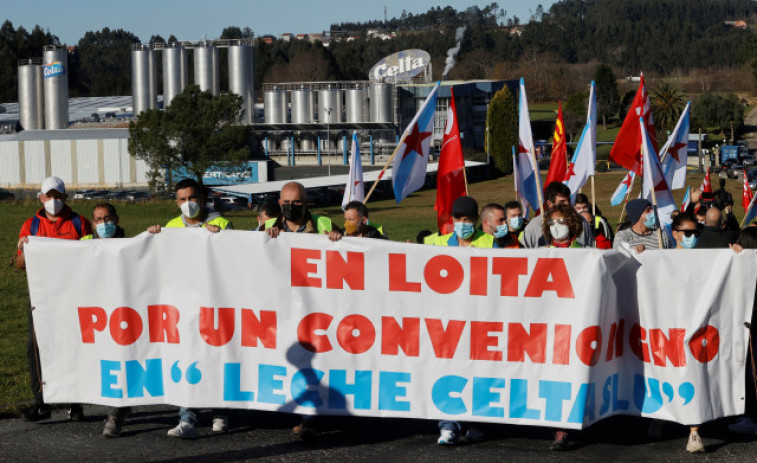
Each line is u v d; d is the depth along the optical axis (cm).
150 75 12112
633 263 712
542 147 10288
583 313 693
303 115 11656
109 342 747
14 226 4341
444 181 963
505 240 832
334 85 12106
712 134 13162
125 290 743
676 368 708
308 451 702
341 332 725
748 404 739
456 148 955
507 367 708
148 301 743
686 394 704
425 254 711
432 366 717
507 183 9144
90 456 686
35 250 751
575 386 696
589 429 771
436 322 714
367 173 8450
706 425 792
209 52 11844
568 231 727
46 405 809
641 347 720
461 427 748
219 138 6975
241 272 732
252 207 7075
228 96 7025
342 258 721
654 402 718
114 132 10238
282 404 732
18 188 9906
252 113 11862
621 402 727
